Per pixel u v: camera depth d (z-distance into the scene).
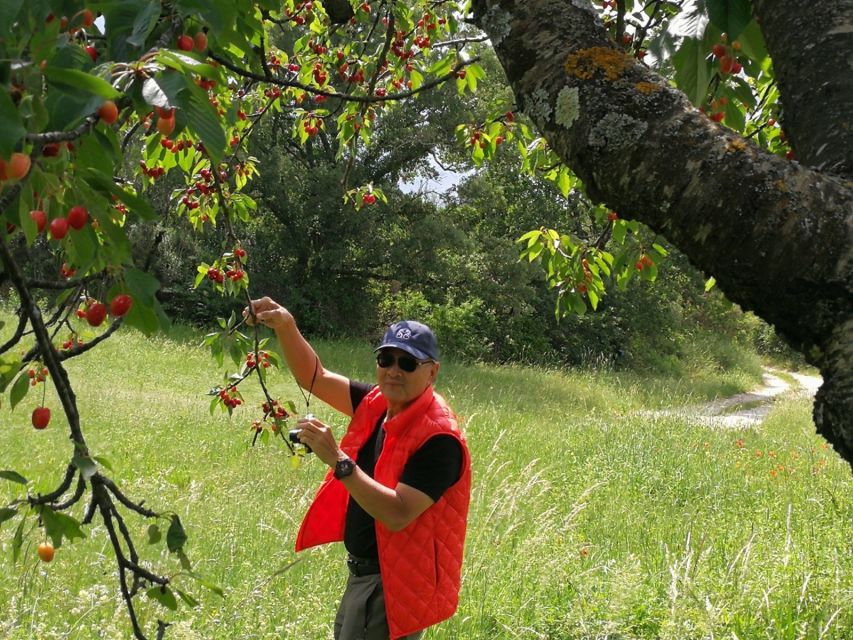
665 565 5.05
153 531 1.66
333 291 28.67
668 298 32.97
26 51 1.36
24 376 1.60
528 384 20.45
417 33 4.85
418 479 2.85
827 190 1.57
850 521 5.93
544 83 1.79
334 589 4.61
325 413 12.18
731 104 2.94
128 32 1.50
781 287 1.55
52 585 4.37
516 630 4.11
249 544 5.51
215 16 1.61
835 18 1.82
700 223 1.59
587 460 9.84
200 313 25.09
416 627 2.89
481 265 29.52
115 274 1.44
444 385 18.00
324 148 29.20
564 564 4.86
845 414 1.49
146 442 9.20
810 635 3.90
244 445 9.50
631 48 3.02
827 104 1.76
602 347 31.55
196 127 1.42
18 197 1.29
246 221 4.50
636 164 1.65
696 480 9.13
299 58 4.90
